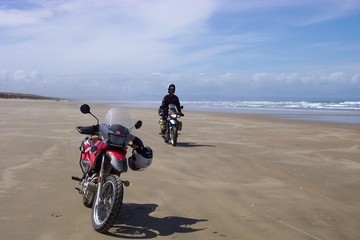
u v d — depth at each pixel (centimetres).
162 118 1494
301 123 2548
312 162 1124
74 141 1376
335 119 3011
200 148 1345
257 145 1444
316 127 2242
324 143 1536
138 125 601
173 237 541
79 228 558
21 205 648
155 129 1969
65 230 549
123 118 599
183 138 1630
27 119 2295
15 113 2894
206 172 960
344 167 1059
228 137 1686
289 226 600
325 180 909
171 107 1465
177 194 750
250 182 872
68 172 895
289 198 751
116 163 541
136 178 862
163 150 1288
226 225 594
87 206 648
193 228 577
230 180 884
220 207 680
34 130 1694
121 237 534
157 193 752
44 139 1409
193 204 692
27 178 825
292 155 1236
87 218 598
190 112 4016
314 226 604
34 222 574
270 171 988
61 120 2275
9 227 551
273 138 1673
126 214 629
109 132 561
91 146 609
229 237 547
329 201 741
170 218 618
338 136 1794
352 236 570
